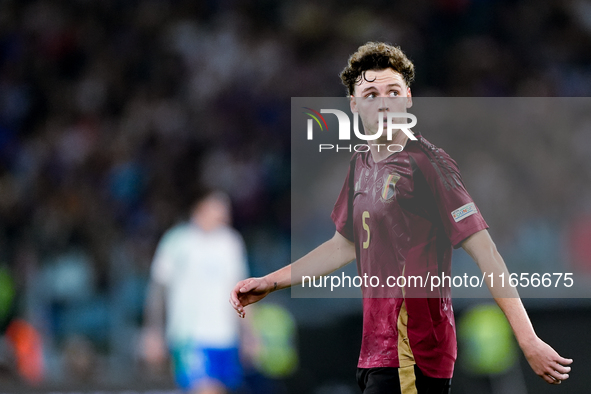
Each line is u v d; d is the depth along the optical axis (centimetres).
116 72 4938
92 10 5238
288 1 5091
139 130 4488
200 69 4806
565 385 2153
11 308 3147
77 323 3177
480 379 2220
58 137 4500
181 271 2358
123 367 3031
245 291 1014
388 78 972
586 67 4919
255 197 4016
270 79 4597
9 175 4222
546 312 2133
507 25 5019
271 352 2431
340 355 2389
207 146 4356
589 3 5125
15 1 5253
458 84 4700
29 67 4991
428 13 5044
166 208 3941
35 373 2866
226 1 5125
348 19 4969
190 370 2328
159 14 5153
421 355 932
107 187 4106
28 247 3366
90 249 3488
